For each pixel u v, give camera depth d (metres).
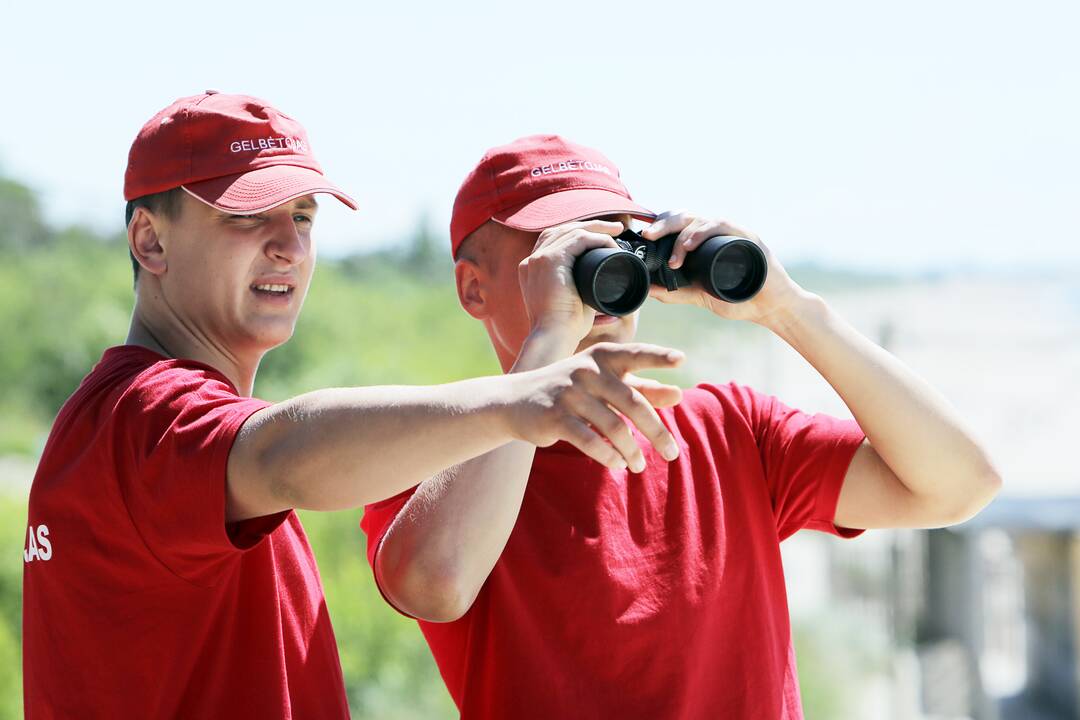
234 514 3.34
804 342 4.70
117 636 3.66
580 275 4.00
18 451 27.84
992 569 30.94
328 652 4.12
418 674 17.41
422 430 2.99
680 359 2.90
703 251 4.47
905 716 23.80
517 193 4.87
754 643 4.59
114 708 3.68
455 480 4.15
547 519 4.57
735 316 4.76
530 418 2.92
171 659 3.68
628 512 4.60
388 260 73.88
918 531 29.53
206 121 4.12
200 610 3.67
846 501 4.84
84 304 34.31
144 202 4.20
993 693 27.06
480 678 4.49
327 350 31.45
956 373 34.31
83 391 3.86
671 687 4.36
